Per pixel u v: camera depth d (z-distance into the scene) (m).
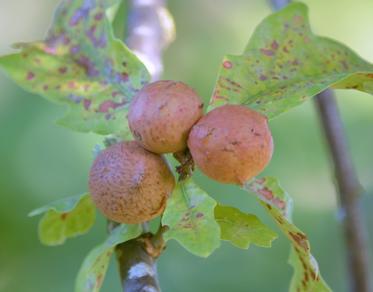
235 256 0.67
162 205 0.34
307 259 0.35
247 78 0.36
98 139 0.65
